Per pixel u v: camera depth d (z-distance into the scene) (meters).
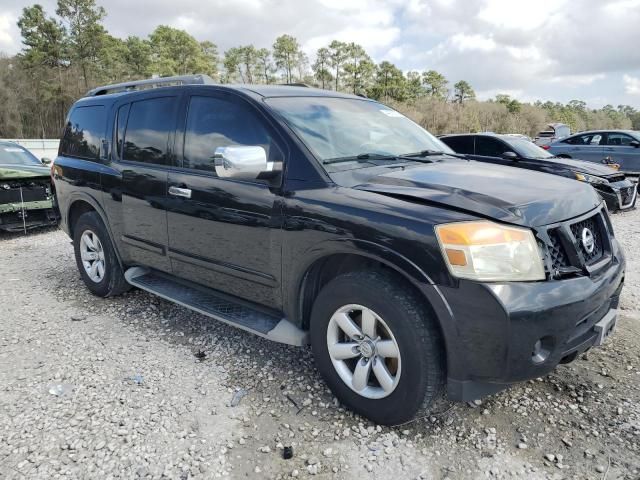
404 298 2.44
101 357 3.55
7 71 72.06
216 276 3.48
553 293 2.29
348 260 2.85
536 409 2.85
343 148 3.14
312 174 2.87
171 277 3.99
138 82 4.47
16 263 6.29
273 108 3.19
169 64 84.31
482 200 2.47
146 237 3.99
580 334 2.46
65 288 5.16
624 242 6.98
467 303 2.26
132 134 4.13
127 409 2.89
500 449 2.52
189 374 3.29
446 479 2.32
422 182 2.73
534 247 2.32
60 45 73.00
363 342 2.65
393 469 2.39
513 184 2.75
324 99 3.61
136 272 4.30
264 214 3.00
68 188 4.81
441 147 3.87
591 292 2.41
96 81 75.62
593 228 2.77
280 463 2.44
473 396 2.41
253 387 3.12
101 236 4.55
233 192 3.19
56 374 3.31
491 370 2.30
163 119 3.85
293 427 2.71
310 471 2.38
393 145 3.47
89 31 72.44
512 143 9.95
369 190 2.70
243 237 3.16
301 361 3.45
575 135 14.98
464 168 3.13
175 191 3.60
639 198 11.98
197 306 3.56
